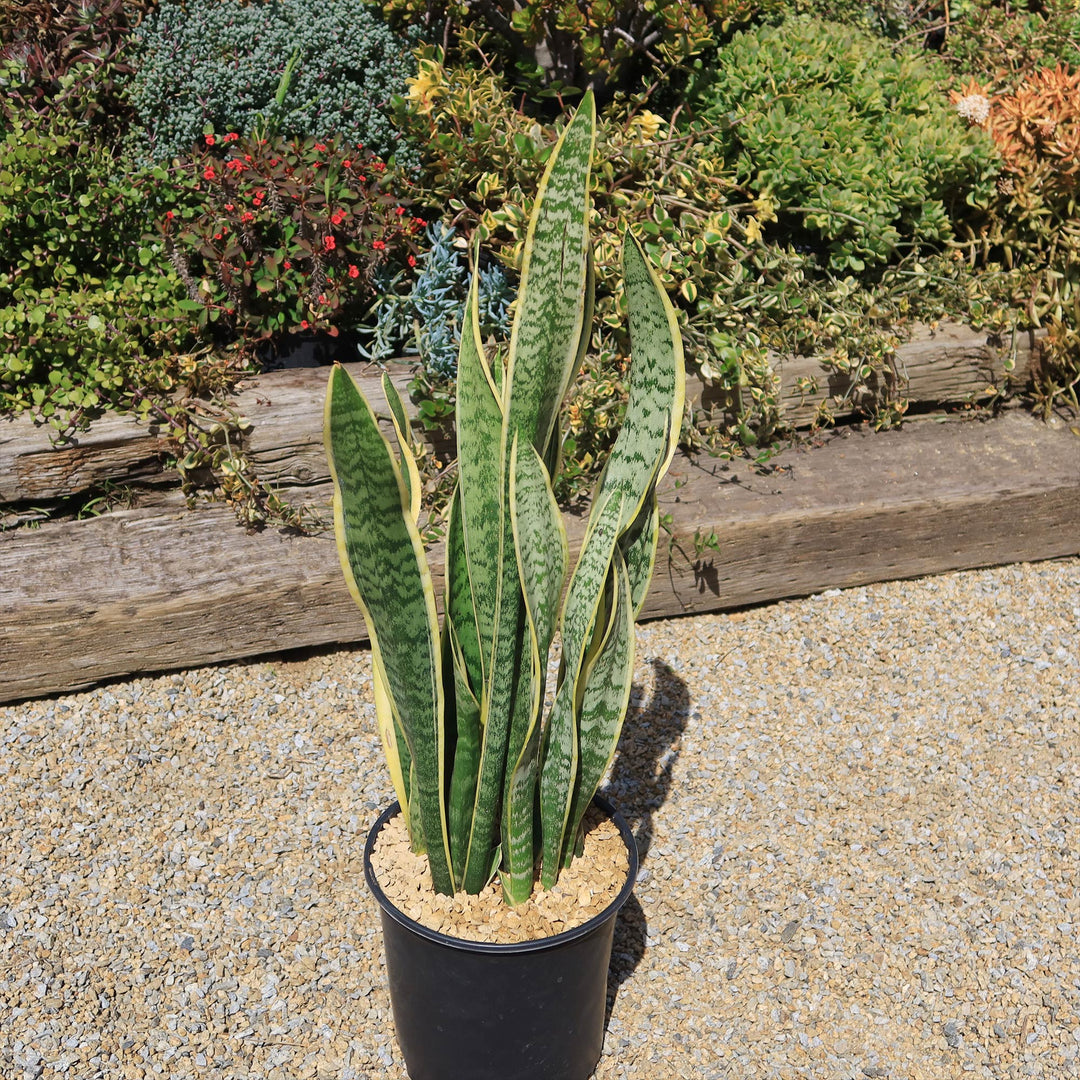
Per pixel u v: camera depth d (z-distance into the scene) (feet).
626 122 12.85
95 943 7.64
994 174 13.47
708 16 12.96
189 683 9.89
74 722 9.41
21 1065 6.82
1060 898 8.37
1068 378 13.25
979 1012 7.50
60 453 10.11
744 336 11.96
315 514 10.55
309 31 11.48
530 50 13.24
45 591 9.44
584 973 6.20
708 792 9.14
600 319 11.54
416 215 12.32
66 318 10.34
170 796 8.84
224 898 8.02
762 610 11.32
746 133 12.53
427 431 11.05
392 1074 6.94
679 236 11.57
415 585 5.08
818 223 12.52
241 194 11.01
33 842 8.36
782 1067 7.07
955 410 13.28
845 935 7.98
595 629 5.74
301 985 7.43
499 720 5.52
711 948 7.83
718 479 11.58
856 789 9.29
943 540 11.69
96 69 11.61
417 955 5.99
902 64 14.12
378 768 9.18
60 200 10.70
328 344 12.04
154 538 10.24
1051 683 10.55
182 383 10.71
